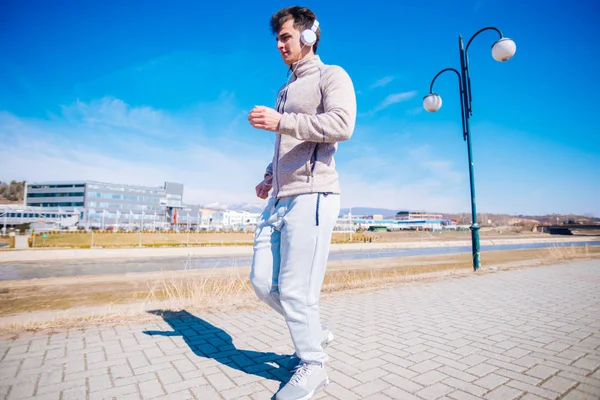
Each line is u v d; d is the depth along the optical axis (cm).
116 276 1070
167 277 1013
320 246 198
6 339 307
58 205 10650
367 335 325
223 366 246
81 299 635
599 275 732
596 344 291
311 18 210
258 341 305
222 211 13275
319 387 200
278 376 229
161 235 5881
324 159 199
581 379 220
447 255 2088
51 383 217
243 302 469
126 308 471
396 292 558
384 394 202
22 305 578
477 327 349
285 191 200
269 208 216
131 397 199
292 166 199
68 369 239
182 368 243
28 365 246
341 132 178
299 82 207
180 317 391
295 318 197
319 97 199
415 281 671
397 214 18212
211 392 205
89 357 263
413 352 277
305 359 199
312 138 178
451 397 197
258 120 174
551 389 206
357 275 953
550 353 270
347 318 393
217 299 475
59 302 605
